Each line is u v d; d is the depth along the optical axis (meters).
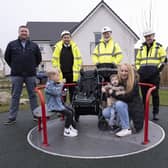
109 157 4.45
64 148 4.89
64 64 7.10
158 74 6.82
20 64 6.56
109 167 4.10
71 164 4.24
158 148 4.83
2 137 5.66
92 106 5.67
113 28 25.89
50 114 5.32
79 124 6.37
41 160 4.42
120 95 5.36
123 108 5.35
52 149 4.87
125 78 5.38
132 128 5.82
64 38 7.05
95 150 4.76
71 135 5.54
